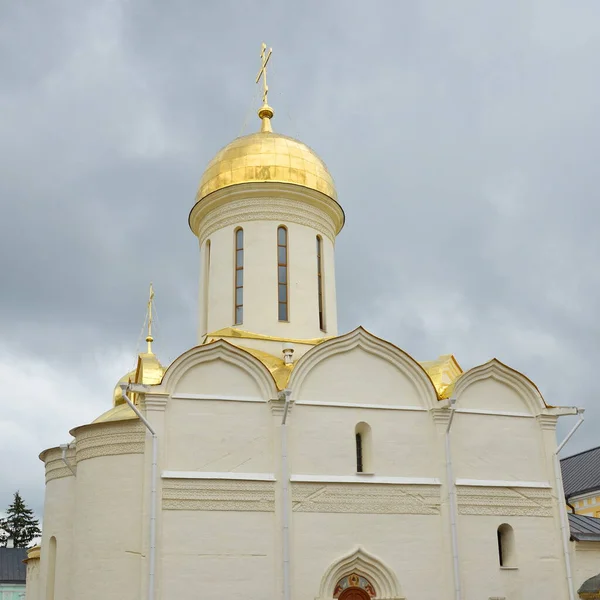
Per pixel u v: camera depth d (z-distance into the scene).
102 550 20.88
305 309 26.53
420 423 23.38
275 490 21.36
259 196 27.14
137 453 21.41
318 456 22.09
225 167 27.75
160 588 19.92
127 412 23.44
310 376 22.86
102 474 21.66
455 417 23.83
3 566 55.06
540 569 23.16
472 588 22.27
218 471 21.23
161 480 20.70
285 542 20.89
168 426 21.25
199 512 20.70
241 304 26.50
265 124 30.38
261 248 26.67
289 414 22.20
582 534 24.11
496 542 22.97
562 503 23.92
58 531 23.77
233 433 21.66
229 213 27.34
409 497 22.44
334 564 21.12
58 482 24.50
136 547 20.48
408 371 23.78
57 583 23.06
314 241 27.59
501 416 24.39
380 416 23.06
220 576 20.36
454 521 22.48
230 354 22.33
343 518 21.70
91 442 22.20
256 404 22.06
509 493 23.55
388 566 21.59
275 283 26.42
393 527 22.05
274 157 27.58
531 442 24.48
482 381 24.59
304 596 20.78
